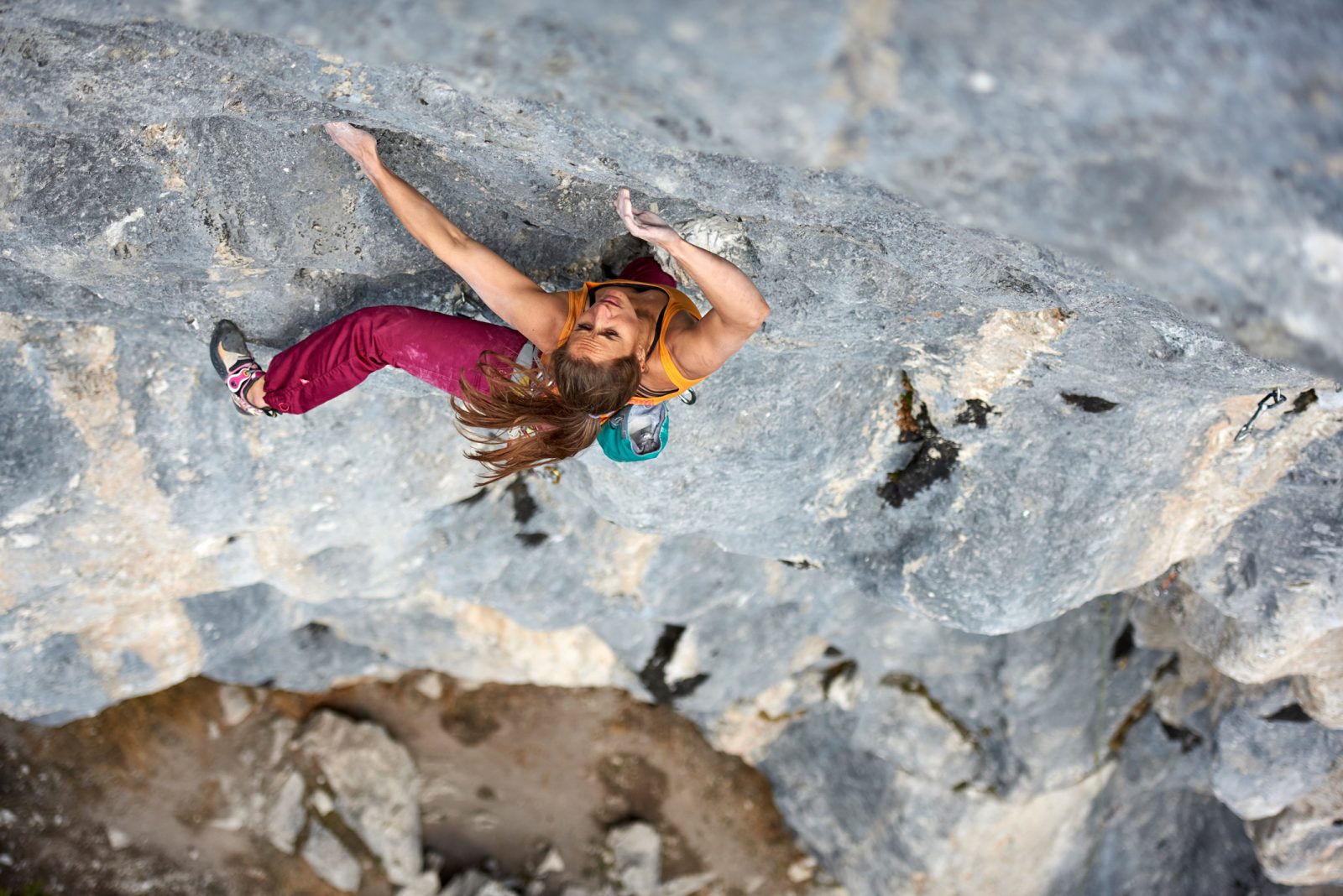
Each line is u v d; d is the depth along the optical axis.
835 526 4.93
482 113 2.52
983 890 7.83
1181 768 7.18
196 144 2.90
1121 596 6.50
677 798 8.84
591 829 8.70
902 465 4.56
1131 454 4.07
